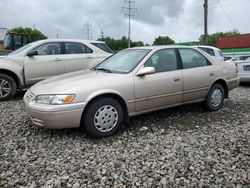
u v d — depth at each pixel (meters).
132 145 4.28
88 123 4.46
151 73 4.91
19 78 7.73
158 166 3.58
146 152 4.01
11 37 16.61
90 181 3.24
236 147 4.21
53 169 3.52
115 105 4.68
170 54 5.57
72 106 4.29
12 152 4.04
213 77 6.16
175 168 3.53
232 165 3.62
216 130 5.02
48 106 4.26
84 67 8.70
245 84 11.34
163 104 5.35
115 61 5.61
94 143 4.38
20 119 5.63
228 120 5.67
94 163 3.67
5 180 3.27
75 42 8.72
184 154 3.94
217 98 6.36
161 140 4.49
